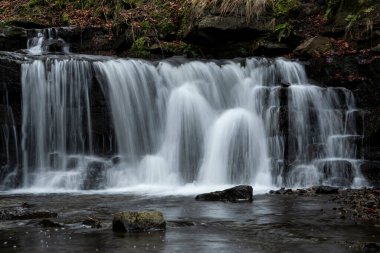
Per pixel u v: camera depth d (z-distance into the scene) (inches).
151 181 464.1
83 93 472.4
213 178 464.4
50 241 223.0
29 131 458.3
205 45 602.9
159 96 499.5
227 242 221.8
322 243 220.7
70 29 628.1
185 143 483.5
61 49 616.7
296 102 479.2
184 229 249.6
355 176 446.9
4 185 443.8
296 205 325.7
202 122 491.8
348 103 495.8
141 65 502.0
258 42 582.9
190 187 438.9
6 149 450.9
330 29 572.7
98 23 680.4
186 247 211.9
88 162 456.8
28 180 450.0
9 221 269.4
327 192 386.9
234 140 470.0
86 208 317.7
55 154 459.2
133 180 461.1
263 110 485.4
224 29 583.5
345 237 233.0
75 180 440.8
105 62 486.6
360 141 472.4
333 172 447.5
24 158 454.9
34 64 463.5
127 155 476.1
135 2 696.4
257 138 475.8
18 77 456.8
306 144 471.8
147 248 209.9
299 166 455.5
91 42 633.6
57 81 466.6
